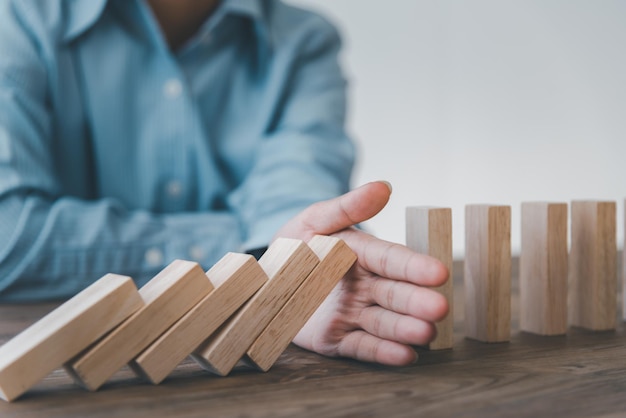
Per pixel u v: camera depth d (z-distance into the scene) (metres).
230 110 1.46
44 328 0.58
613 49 3.48
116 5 1.36
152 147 1.39
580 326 0.89
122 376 0.63
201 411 0.52
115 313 0.58
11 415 0.52
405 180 3.19
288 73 1.44
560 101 3.42
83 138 1.37
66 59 1.32
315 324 0.72
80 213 1.12
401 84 3.14
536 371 0.65
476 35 3.24
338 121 1.47
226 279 0.62
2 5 1.27
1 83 1.20
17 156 1.16
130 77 1.37
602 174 3.53
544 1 3.33
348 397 0.56
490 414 0.52
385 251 0.66
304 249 0.66
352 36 3.03
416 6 3.12
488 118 3.30
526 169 3.39
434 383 0.60
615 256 0.87
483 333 0.79
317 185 1.23
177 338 0.60
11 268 1.07
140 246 1.14
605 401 0.55
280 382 0.61
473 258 0.81
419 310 0.63
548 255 0.83
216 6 1.43
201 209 1.44
